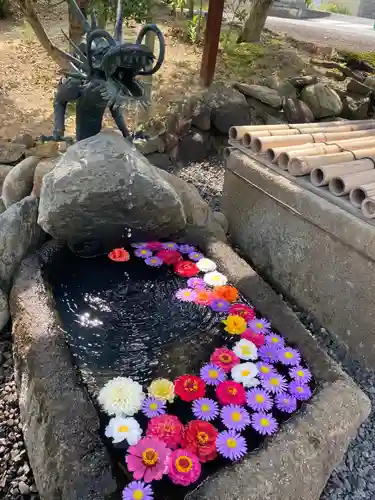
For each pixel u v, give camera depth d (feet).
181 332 7.55
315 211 8.32
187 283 8.56
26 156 11.96
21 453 6.11
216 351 7.13
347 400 6.20
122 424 5.78
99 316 7.68
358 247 7.55
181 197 9.95
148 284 8.47
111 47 6.87
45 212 8.07
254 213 10.28
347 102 16.74
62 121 8.38
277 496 4.95
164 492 5.05
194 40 21.29
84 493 4.82
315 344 7.25
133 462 5.29
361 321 7.84
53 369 6.14
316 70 19.47
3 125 13.61
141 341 7.32
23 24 22.54
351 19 35.99
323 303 8.64
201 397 6.35
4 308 7.77
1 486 5.75
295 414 5.94
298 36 25.86
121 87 7.04
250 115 15.93
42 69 17.89
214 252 9.35
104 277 8.51
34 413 5.84
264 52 20.24
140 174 8.29
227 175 11.05
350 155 9.01
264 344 7.25
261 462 5.21
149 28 7.16
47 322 6.88
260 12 21.03
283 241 9.46
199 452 5.52
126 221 8.66
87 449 5.21
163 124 14.82
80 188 7.85
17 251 8.24
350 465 6.30
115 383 6.37
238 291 8.46
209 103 14.92
